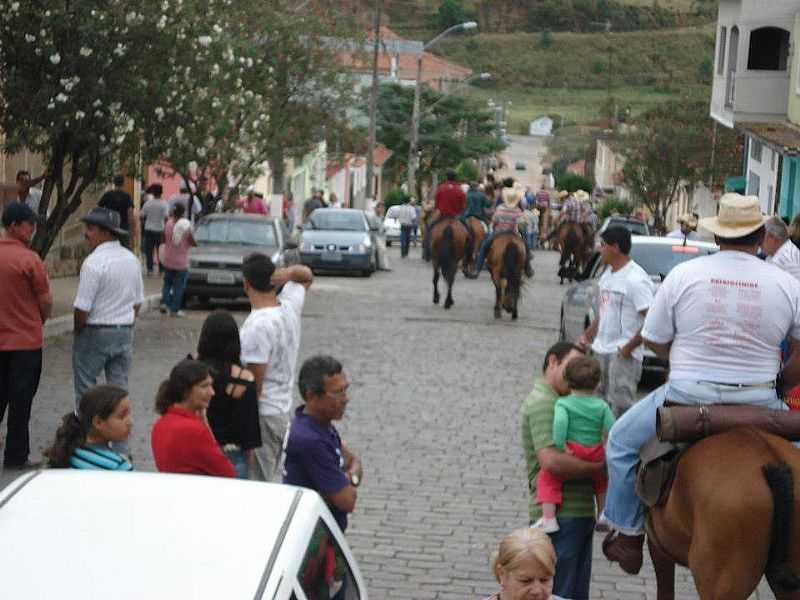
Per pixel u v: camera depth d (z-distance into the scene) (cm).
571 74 17012
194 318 2283
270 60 3161
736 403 690
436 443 1343
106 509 474
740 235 698
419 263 4138
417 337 2116
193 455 716
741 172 5378
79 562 433
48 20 1816
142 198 3434
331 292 2917
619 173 6412
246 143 2986
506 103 15712
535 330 2275
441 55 17312
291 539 462
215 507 482
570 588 772
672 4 18675
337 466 711
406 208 4375
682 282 702
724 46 4188
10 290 1106
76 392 1169
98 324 1159
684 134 5628
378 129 8644
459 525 1055
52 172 1959
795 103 3619
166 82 1923
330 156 5334
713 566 631
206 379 730
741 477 631
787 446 653
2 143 2223
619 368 1170
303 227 3597
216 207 3041
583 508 771
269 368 918
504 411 1527
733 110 3866
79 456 697
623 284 1174
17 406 1123
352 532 1023
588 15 18300
